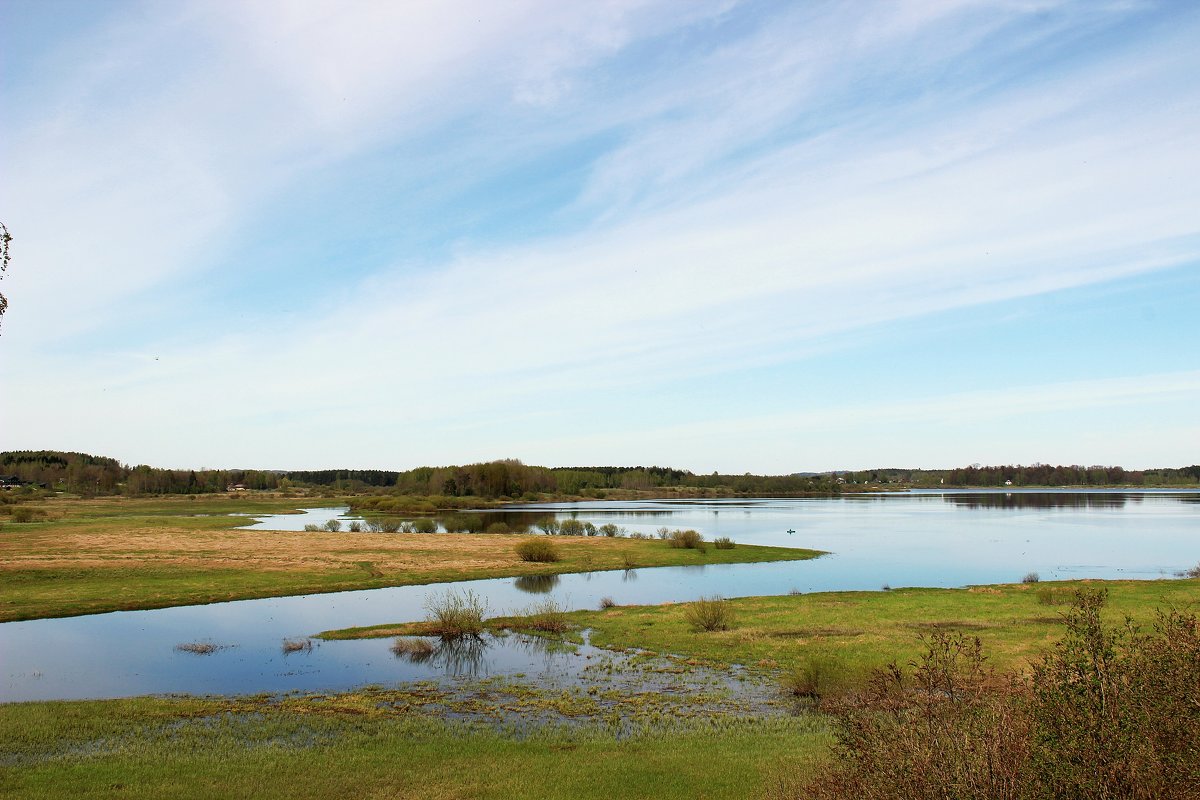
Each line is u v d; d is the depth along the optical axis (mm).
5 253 13859
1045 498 194750
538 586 45844
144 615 35219
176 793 13617
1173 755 6773
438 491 177625
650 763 15133
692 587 45438
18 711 19469
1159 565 54312
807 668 21703
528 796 13352
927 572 51719
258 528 87375
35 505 126250
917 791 7234
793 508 150625
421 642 27453
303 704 20312
